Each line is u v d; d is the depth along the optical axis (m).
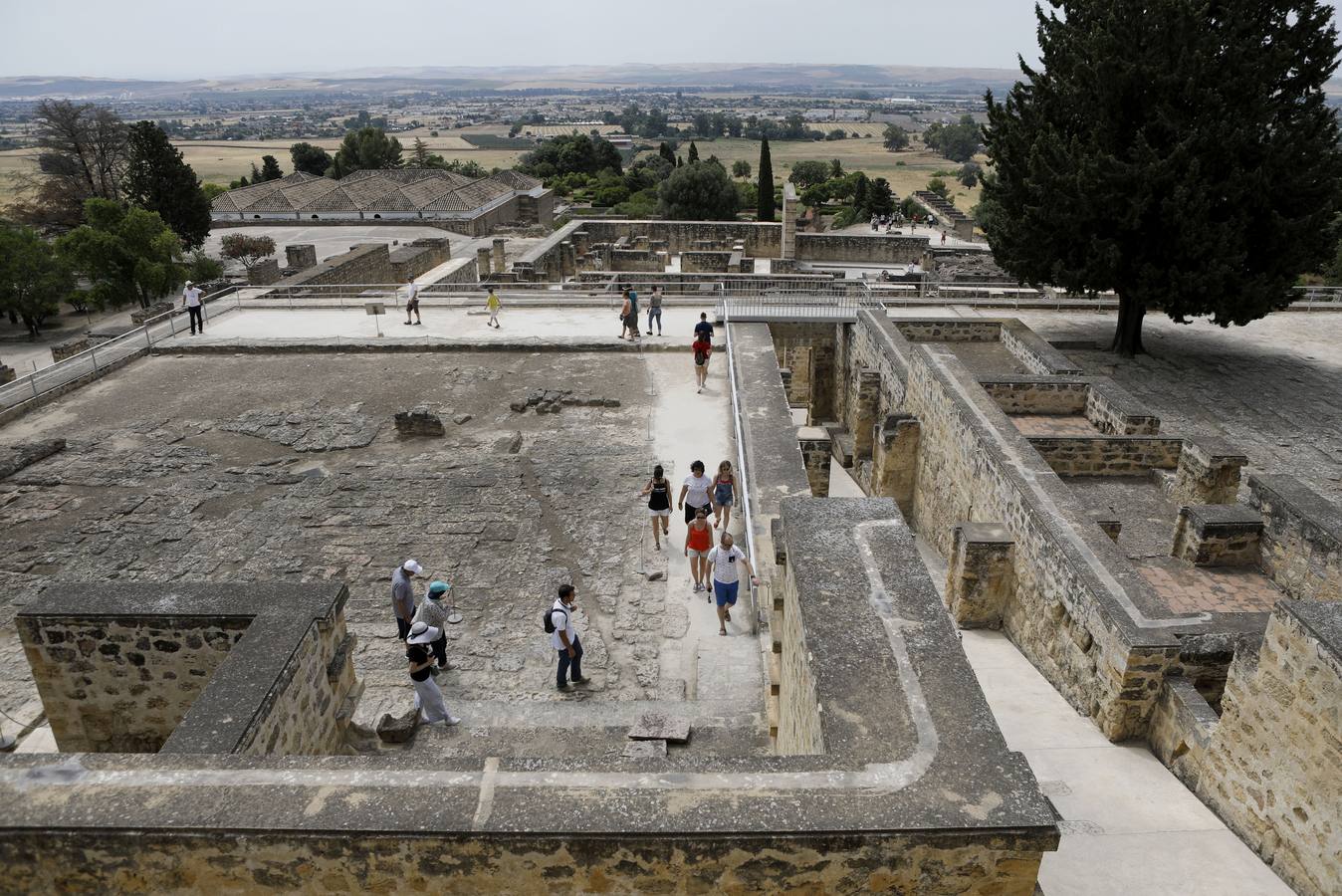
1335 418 22.27
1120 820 8.67
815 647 6.86
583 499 16.39
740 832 5.25
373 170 69.06
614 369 23.97
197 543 14.84
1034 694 11.41
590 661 11.68
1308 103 23.94
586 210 78.81
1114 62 23.62
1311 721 7.32
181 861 5.47
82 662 8.90
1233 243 23.69
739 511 15.30
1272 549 13.27
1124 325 27.33
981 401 16.52
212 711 7.16
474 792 5.55
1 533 15.19
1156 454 17.17
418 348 25.64
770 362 24.06
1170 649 9.63
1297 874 7.56
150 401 21.75
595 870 5.38
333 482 17.16
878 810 5.37
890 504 9.06
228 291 33.72
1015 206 27.06
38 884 5.61
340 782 5.67
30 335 45.72
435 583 11.17
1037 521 12.13
